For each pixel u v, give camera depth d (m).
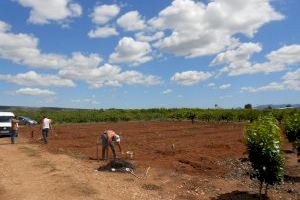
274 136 13.23
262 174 13.31
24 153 24.41
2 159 21.97
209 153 22.94
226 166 19.44
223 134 36.69
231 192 14.74
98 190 14.63
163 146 26.70
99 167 18.77
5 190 14.89
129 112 74.12
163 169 18.31
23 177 17.00
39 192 14.48
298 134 20.16
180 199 13.87
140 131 40.94
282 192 14.74
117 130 42.78
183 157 21.31
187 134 36.88
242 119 57.09
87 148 26.86
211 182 16.14
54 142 31.09
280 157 13.22
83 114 65.88
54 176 16.97
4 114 39.75
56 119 61.69
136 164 19.45
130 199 13.66
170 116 69.50
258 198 13.89
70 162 20.59
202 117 59.38
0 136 38.22
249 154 13.48
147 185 15.52
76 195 13.99
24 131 44.38
